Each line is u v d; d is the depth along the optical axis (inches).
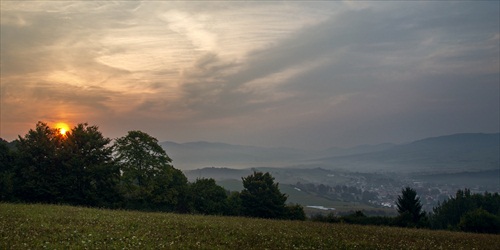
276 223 1289.4
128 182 2381.9
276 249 699.4
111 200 2192.4
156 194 2390.5
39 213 1006.4
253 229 995.9
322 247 765.9
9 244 578.2
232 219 1364.4
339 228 1228.5
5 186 1911.9
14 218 860.6
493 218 2190.0
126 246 619.8
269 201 2851.9
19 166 2048.5
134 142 2460.6
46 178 2047.2
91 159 2210.9
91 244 617.3
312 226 1243.8
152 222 975.6
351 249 775.1
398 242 925.8
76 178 2107.5
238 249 675.4
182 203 2674.7
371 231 1176.8
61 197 2034.9
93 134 2246.6
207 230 893.8
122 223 903.1
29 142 2087.8
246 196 2896.2
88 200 2107.5
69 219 917.2
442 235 1205.7
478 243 1031.0
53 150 2105.1
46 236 665.6
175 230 848.9
